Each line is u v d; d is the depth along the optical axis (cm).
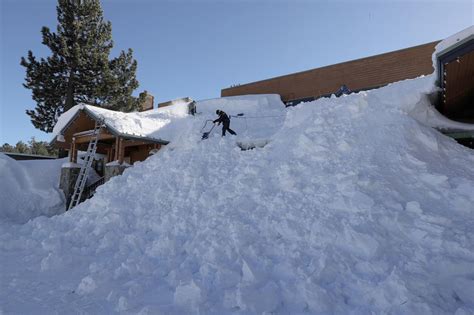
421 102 813
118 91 2311
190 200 677
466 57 655
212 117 1562
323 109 799
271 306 324
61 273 469
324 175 562
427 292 301
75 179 1352
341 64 1939
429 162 584
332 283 346
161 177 863
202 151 925
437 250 362
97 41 2295
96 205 811
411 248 373
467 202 437
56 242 607
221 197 634
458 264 329
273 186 608
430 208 448
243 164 758
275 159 714
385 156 585
